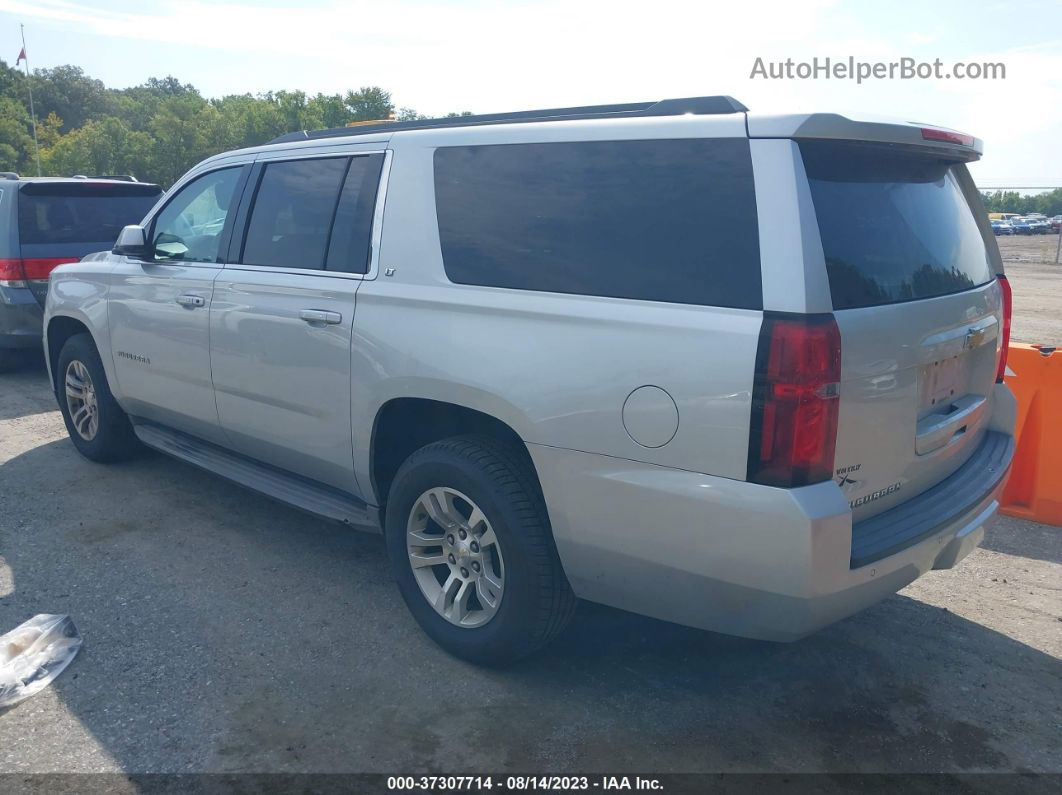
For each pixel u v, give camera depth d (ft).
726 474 8.28
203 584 13.24
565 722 9.93
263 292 13.05
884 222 9.23
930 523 9.39
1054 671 11.26
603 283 9.28
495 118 11.44
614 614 12.60
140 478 17.92
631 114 9.98
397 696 10.37
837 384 8.05
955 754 9.55
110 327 16.66
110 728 9.66
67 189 27.09
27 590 12.94
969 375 11.17
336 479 12.65
